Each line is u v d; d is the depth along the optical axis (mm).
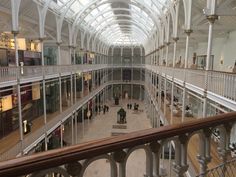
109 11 36594
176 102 24922
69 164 1403
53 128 18797
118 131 30438
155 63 36812
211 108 12977
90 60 46344
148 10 28562
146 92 48938
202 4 16312
